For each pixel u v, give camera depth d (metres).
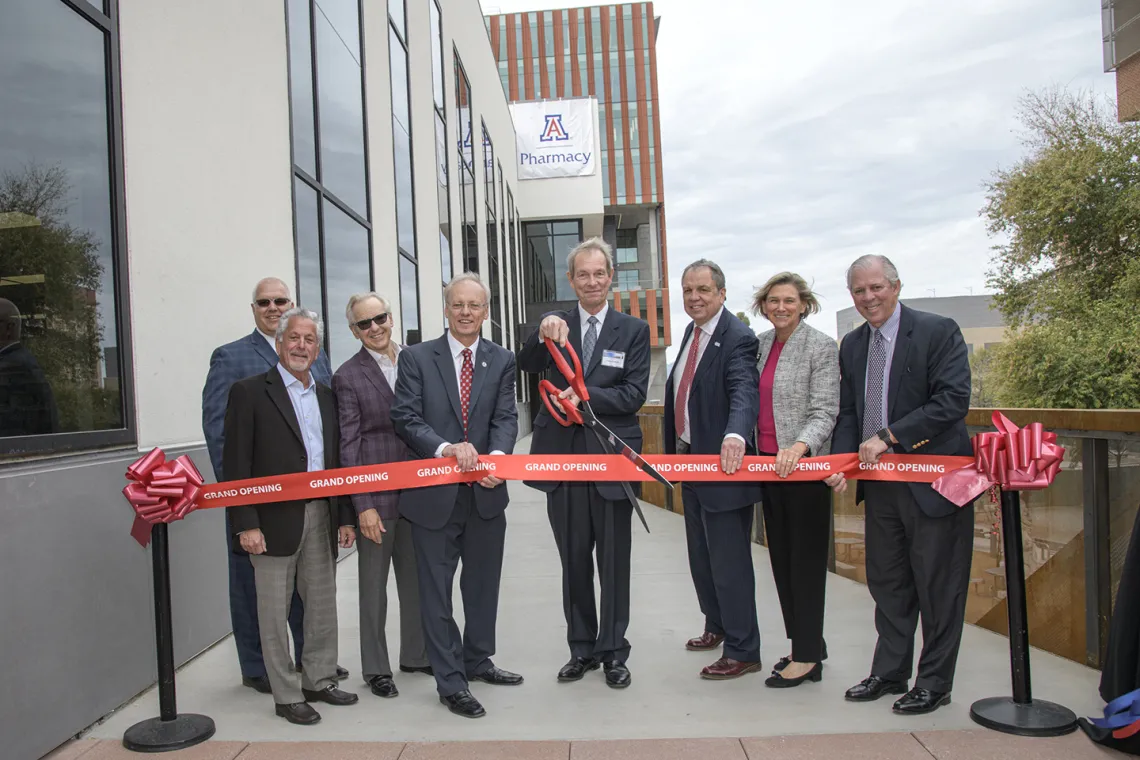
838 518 5.51
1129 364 20.31
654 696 3.30
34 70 3.00
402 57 9.99
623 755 2.72
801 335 3.42
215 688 3.54
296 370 3.17
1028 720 2.79
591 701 3.27
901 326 3.11
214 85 4.56
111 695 3.21
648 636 4.19
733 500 3.41
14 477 2.65
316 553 3.28
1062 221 23.09
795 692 3.30
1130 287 21.08
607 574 3.46
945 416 2.93
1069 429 3.43
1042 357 22.05
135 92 3.68
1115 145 22.80
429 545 3.25
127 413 3.48
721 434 3.48
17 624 2.64
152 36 3.85
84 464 3.07
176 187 4.05
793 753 2.69
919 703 2.98
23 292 2.88
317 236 6.53
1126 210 21.94
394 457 3.55
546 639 4.20
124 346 3.49
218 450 3.48
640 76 54.88
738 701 3.21
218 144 4.59
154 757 2.79
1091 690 3.16
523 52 55.66
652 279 54.16
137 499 2.85
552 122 32.34
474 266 17.12
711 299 3.55
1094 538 3.33
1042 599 3.71
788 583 3.46
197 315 4.24
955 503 2.85
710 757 2.68
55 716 2.83
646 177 53.81
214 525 4.23
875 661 3.22
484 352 3.51
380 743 2.88
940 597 3.01
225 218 4.65
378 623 3.49
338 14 7.31
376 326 3.58
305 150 6.27
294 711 3.09
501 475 3.19
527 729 2.99
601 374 3.43
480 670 3.53
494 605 3.55
